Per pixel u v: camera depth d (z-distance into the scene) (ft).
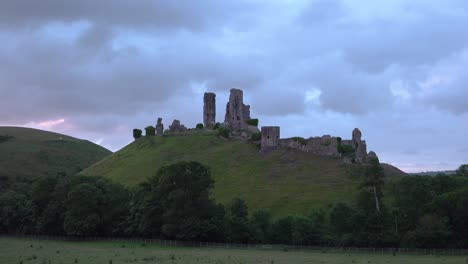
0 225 463.42
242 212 363.15
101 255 249.14
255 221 354.33
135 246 323.78
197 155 572.10
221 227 342.85
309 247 312.29
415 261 237.45
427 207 334.85
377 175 351.87
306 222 332.19
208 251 287.28
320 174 476.54
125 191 420.36
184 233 335.67
